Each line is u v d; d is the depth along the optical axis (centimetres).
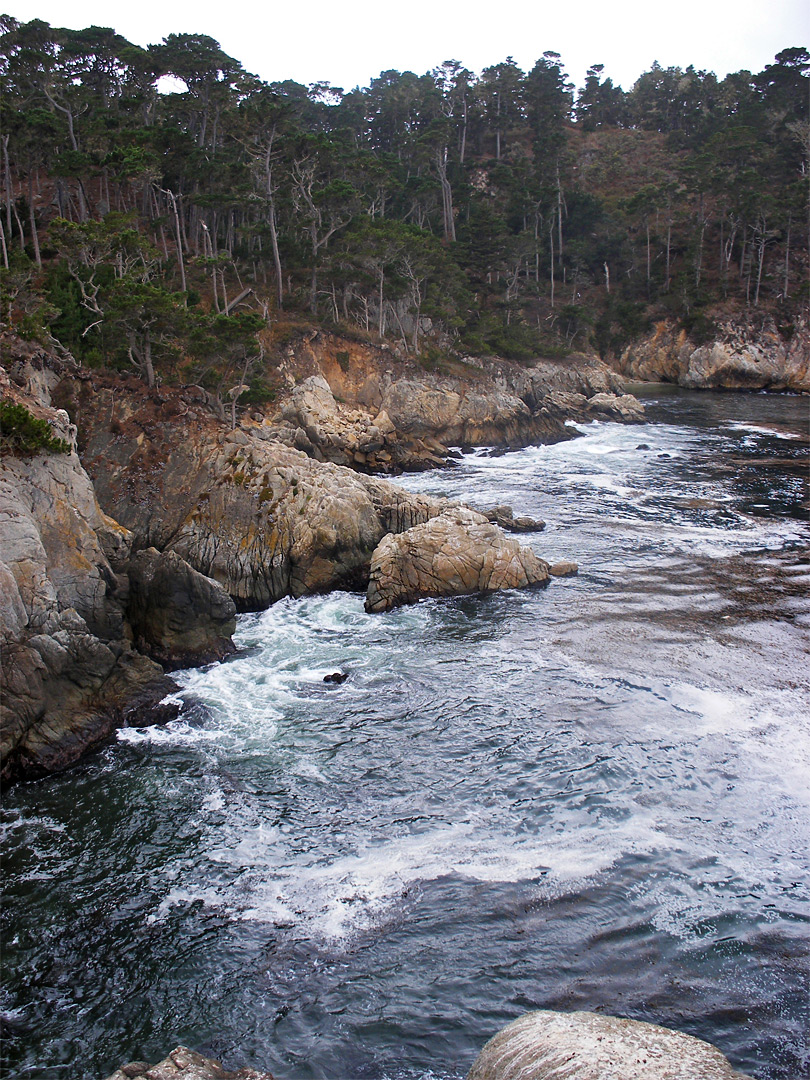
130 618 2883
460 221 11812
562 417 8019
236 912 1658
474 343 8850
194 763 2214
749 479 5516
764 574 3575
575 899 1656
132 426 3909
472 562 3441
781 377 10869
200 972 1509
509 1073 931
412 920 1619
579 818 1920
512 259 10869
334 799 2038
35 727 2230
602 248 13400
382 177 9362
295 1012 1419
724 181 11962
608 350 12562
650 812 1934
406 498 4047
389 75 17538
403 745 2280
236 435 3903
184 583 2845
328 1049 1342
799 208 11612
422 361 7662
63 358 4222
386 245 7550
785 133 14212
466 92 15300
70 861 1822
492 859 1789
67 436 2962
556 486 5488
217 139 9500
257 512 3625
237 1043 1360
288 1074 1297
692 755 2159
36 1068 1318
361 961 1525
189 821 1961
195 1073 1189
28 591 2448
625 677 2622
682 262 12988
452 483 5644
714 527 4372
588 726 2333
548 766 2142
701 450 6631
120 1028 1395
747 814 1914
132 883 1748
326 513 3597
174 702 2530
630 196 14800
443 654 2873
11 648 2261
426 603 3369
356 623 3212
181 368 4741
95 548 2828
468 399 7500
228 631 2964
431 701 2530
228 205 7575
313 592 3556
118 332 4366
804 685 2533
